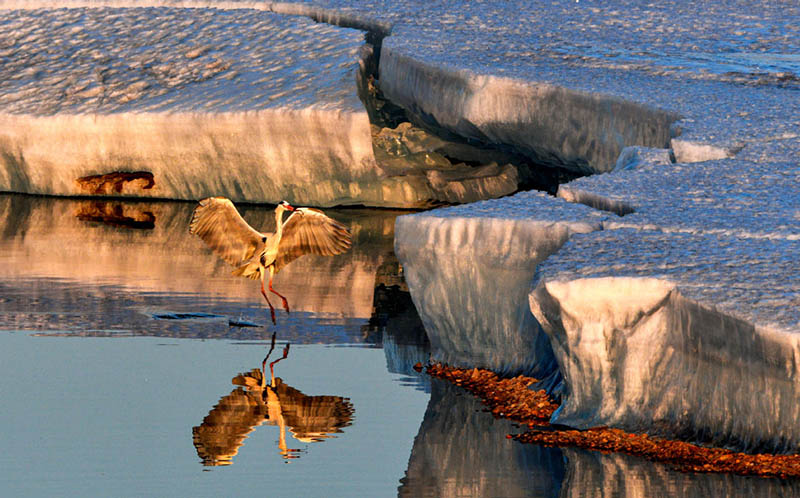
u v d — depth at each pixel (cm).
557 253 3152
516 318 3503
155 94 7331
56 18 8550
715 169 4150
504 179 7131
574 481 2697
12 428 3142
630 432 2870
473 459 2905
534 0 8488
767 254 3059
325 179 6944
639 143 5250
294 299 4822
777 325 2502
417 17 7938
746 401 2625
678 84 5812
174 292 4909
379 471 2848
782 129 4738
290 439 3083
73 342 4072
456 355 3691
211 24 8256
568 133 5706
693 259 3027
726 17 7994
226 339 4144
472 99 6106
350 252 5875
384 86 7162
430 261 3638
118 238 6166
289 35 7925
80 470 2830
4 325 4300
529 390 3359
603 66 6397
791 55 6756
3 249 5834
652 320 2858
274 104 6894
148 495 2672
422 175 7112
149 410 3319
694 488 2570
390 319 4469
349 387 3559
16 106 7338
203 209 3022
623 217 3494
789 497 2475
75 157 7238
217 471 2833
